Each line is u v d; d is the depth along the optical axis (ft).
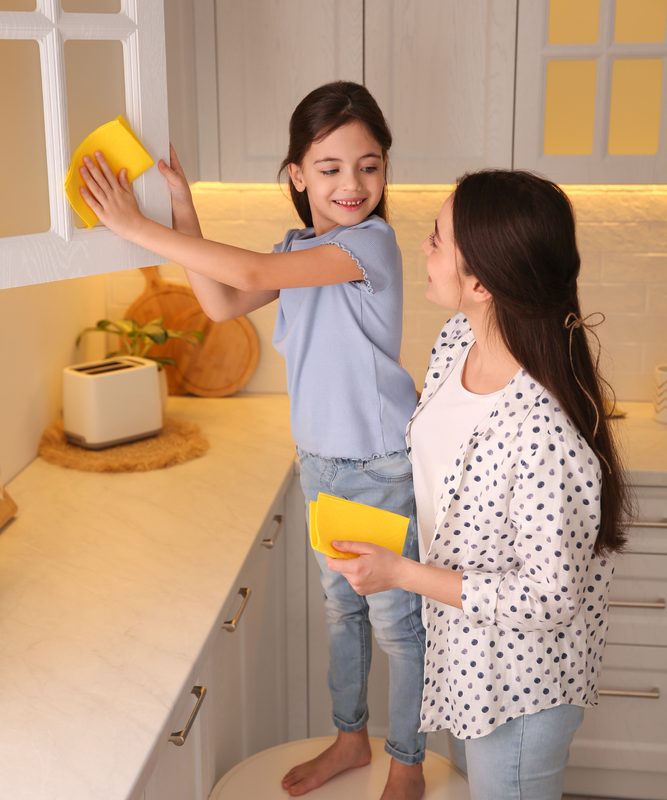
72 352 8.79
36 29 4.67
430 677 5.35
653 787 8.71
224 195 9.29
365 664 7.02
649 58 7.80
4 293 7.34
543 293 4.64
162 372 8.71
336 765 6.92
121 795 4.11
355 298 6.10
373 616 6.58
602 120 7.93
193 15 8.03
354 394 6.20
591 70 8.35
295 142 5.99
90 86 6.88
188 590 5.84
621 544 5.09
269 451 8.22
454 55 7.93
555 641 5.10
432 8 7.86
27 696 4.78
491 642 5.06
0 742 4.44
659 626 8.17
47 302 8.18
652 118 8.35
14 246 4.79
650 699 8.36
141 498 7.22
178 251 5.24
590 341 9.29
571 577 4.70
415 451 5.55
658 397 8.75
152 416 8.26
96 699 4.76
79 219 6.16
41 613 5.56
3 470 7.38
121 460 7.77
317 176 5.90
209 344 9.61
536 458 4.66
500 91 7.96
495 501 4.85
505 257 4.60
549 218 4.62
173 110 7.62
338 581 6.86
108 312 9.72
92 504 7.10
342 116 5.76
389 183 8.23
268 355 9.74
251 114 8.21
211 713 6.21
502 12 7.81
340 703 7.00
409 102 8.05
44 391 8.16
